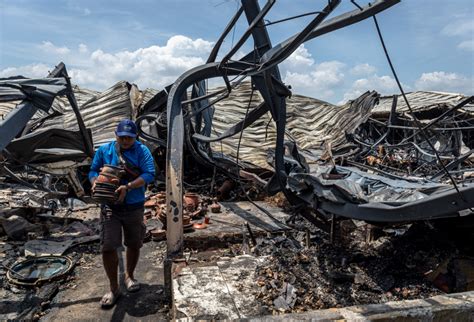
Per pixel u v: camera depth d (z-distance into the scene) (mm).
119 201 3672
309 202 5133
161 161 10367
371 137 14203
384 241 5055
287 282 4000
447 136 11539
